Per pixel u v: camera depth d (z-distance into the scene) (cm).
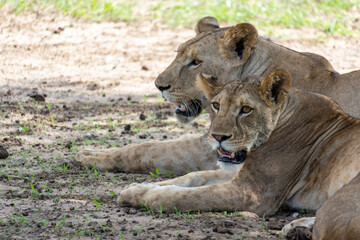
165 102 1688
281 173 886
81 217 818
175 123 1459
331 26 2564
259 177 882
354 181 691
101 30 2516
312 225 769
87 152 1117
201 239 748
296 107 901
